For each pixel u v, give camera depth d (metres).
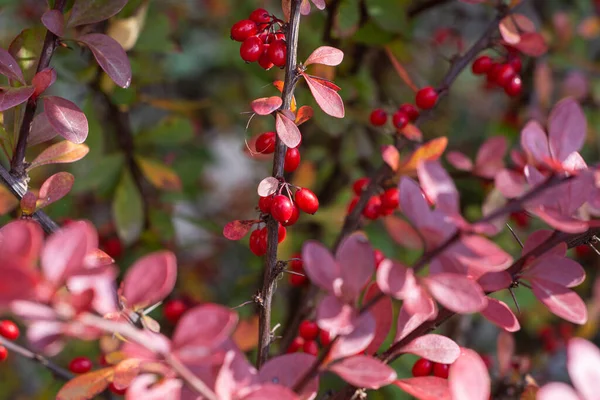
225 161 1.13
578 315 0.43
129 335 0.39
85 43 0.48
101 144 0.63
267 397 0.41
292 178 0.64
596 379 0.40
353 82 0.63
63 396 0.44
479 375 0.40
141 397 0.41
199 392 0.41
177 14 0.94
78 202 0.74
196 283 0.71
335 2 0.61
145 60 0.64
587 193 0.42
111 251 0.64
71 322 0.39
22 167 0.48
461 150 0.86
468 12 0.91
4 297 0.37
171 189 0.64
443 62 0.93
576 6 0.81
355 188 0.55
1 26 0.74
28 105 0.47
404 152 0.59
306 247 0.41
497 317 0.44
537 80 0.68
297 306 0.62
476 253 0.41
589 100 0.75
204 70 1.04
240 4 0.80
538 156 0.42
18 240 0.39
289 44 0.46
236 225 0.47
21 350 0.49
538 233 0.44
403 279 0.41
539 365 0.67
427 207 0.41
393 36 0.63
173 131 0.65
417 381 0.44
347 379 0.41
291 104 0.47
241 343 0.49
